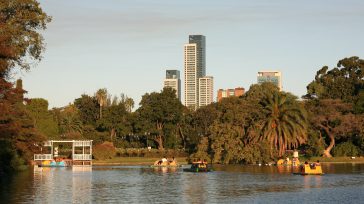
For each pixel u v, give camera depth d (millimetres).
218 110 158750
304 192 50250
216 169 92812
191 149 150500
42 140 90562
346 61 156375
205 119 158500
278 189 53344
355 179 65688
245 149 110062
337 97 151125
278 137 114062
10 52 52656
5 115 59125
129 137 180375
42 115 142625
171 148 165250
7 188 54531
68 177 72188
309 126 128250
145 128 168500
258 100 124438
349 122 125438
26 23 61750
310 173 75688
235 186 57219
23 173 81375
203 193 50094
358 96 141375
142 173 82562
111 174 80125
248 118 117812
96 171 88875
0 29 56250
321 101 134750
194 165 88000
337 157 125000
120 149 150500
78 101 190500
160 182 63688
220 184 60094
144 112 169500
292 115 114188
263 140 111625
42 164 107938
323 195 47562
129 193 50406
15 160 85062
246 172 83250
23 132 84688
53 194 48969
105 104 188375
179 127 171000
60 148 145875
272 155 111125
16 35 59438
